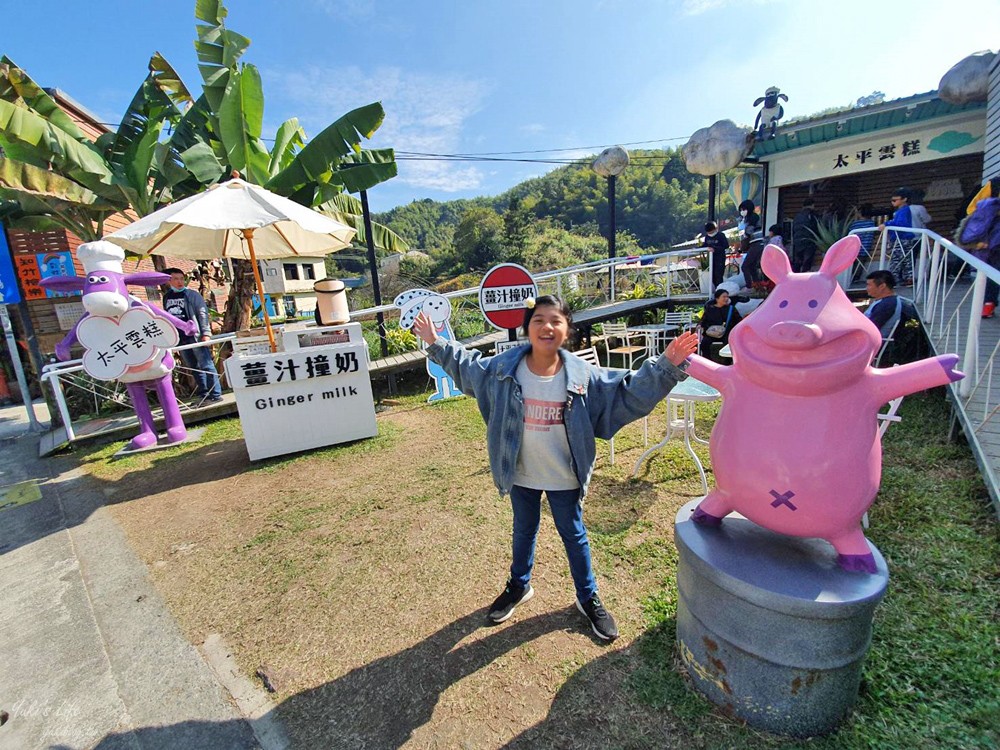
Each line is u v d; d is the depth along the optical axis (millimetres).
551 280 10586
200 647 2387
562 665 2092
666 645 2133
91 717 2023
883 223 7488
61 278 5027
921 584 2287
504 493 2119
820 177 9156
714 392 3188
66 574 3088
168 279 5402
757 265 7734
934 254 4621
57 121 6648
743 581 1622
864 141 8578
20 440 6305
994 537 2533
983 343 4250
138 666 2287
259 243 5633
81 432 5871
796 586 1585
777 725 1697
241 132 6469
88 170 6156
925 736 1632
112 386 6953
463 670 2115
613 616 2340
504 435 2049
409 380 7598
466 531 3217
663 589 2494
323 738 1863
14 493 4449
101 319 4965
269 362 4613
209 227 3840
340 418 4996
